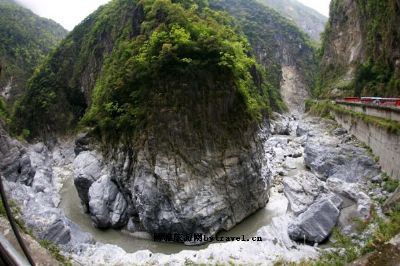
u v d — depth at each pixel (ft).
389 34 132.67
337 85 205.16
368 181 82.12
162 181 69.21
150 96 76.95
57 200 99.19
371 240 40.52
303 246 58.65
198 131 74.28
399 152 73.46
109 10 200.13
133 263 55.83
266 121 188.96
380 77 137.69
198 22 89.51
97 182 81.35
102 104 96.68
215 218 70.23
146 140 73.67
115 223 76.02
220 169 74.28
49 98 202.59
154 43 80.64
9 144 109.29
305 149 120.47
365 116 106.73
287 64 382.01
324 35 285.64
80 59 212.02
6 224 48.37
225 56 77.56
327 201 64.59
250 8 418.31
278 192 91.76
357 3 201.26
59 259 49.62
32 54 287.07
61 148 185.57
